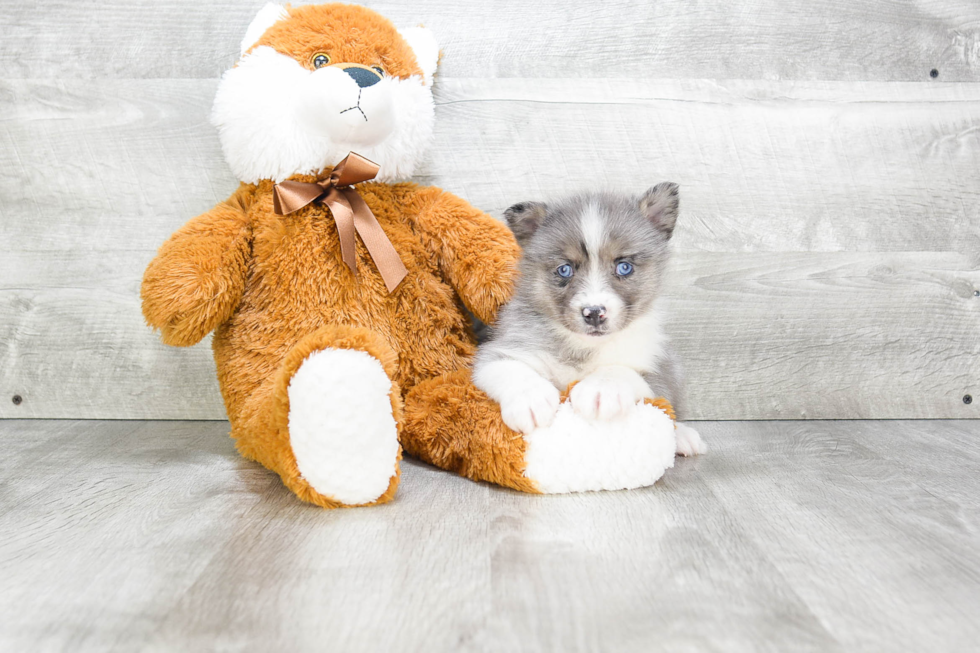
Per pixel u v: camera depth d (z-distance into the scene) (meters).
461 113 2.33
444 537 1.43
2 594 1.21
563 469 1.66
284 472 1.60
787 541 1.42
